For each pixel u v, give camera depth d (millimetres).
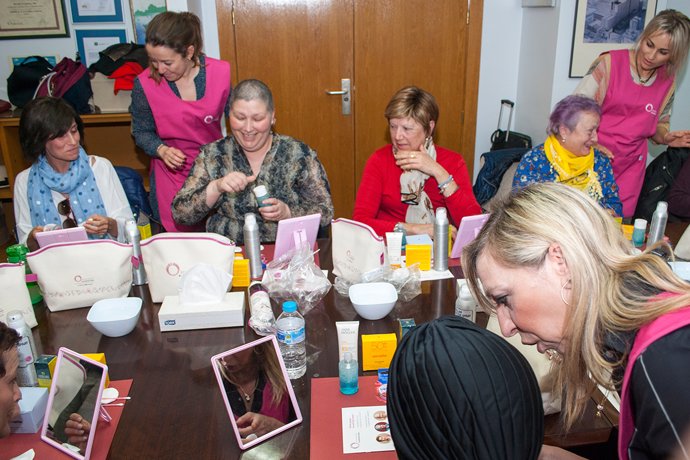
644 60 2598
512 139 3871
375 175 2297
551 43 3510
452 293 1692
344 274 1772
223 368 1104
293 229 1792
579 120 2234
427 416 667
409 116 2135
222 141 2139
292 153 2133
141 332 1508
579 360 828
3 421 1016
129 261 1663
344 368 1190
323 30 3848
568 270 774
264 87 1971
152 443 1083
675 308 725
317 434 1093
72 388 1109
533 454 673
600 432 1117
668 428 666
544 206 804
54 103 2078
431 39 3910
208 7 3756
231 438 1093
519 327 875
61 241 1754
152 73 2516
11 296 1504
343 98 3979
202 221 2430
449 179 2162
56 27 3672
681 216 2709
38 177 2197
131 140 3857
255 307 1507
